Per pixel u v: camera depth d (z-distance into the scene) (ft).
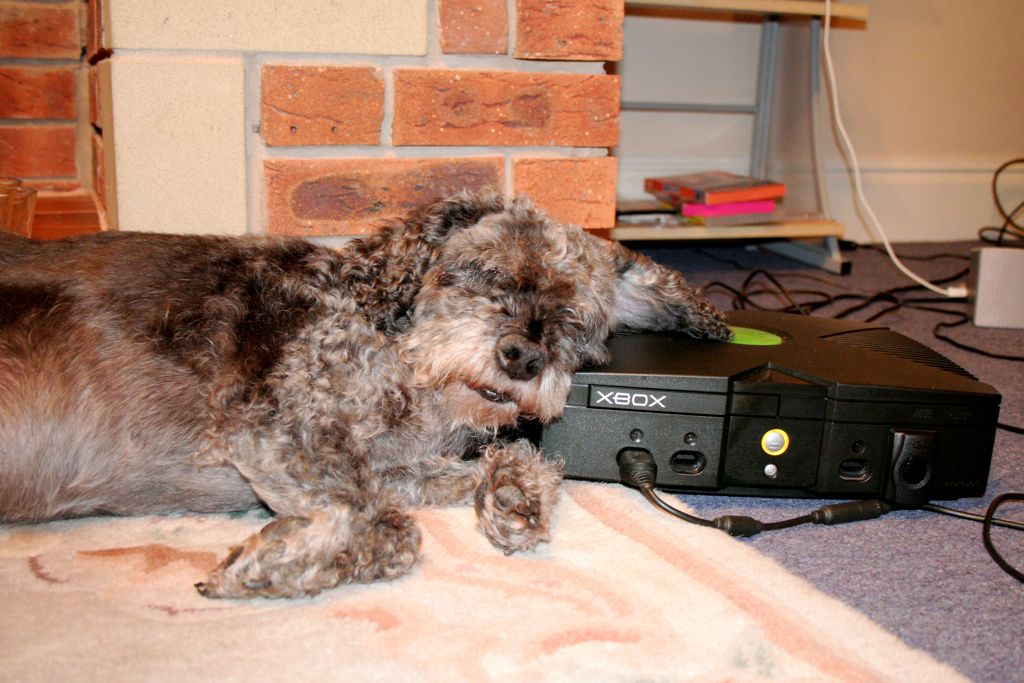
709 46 17.13
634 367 6.77
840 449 6.61
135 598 5.19
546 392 6.35
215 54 7.71
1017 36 17.98
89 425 5.90
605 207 9.05
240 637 4.81
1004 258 12.15
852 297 13.51
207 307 6.11
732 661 4.76
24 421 5.76
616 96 8.85
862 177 17.89
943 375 6.92
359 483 5.90
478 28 8.25
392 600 5.29
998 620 5.35
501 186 8.63
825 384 6.57
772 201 15.12
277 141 7.89
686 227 14.55
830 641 4.97
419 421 6.63
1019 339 11.69
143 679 4.39
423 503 6.70
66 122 12.18
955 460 6.70
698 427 6.61
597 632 4.96
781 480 6.68
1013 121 18.42
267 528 5.41
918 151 18.16
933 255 16.96
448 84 8.24
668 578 5.57
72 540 5.90
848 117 17.52
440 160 8.40
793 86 16.58
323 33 7.86
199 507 6.34
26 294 5.91
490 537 5.98
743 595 5.38
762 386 6.57
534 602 5.28
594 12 8.55
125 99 7.54
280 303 6.25
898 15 17.20
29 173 12.18
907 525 6.60
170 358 6.01
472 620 5.08
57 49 11.93
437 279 6.65
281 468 5.80
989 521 6.32
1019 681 4.76
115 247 6.37
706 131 17.54
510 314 6.45
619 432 6.71
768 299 13.15
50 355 5.82
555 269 6.77
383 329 6.53
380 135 8.20
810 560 5.99
